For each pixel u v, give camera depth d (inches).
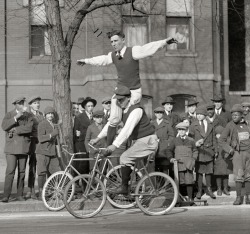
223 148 607.8
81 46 1129.4
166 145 624.1
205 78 1112.8
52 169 596.1
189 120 716.7
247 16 1311.5
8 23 1128.8
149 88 1095.0
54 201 561.6
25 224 469.4
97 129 619.5
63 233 413.7
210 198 626.5
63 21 1101.7
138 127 498.0
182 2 1116.5
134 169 508.4
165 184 516.1
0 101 1125.1
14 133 592.4
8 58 1132.5
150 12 1000.9
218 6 1155.9
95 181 509.0
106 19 1085.8
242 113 610.2
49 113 594.6
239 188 599.5
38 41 1142.3
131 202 561.0
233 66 1318.9
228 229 420.8
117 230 424.5
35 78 1140.5
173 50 1110.4
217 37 1151.0
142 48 498.0
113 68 1081.4
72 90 1136.8
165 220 477.1
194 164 609.9
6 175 587.2
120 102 493.7
